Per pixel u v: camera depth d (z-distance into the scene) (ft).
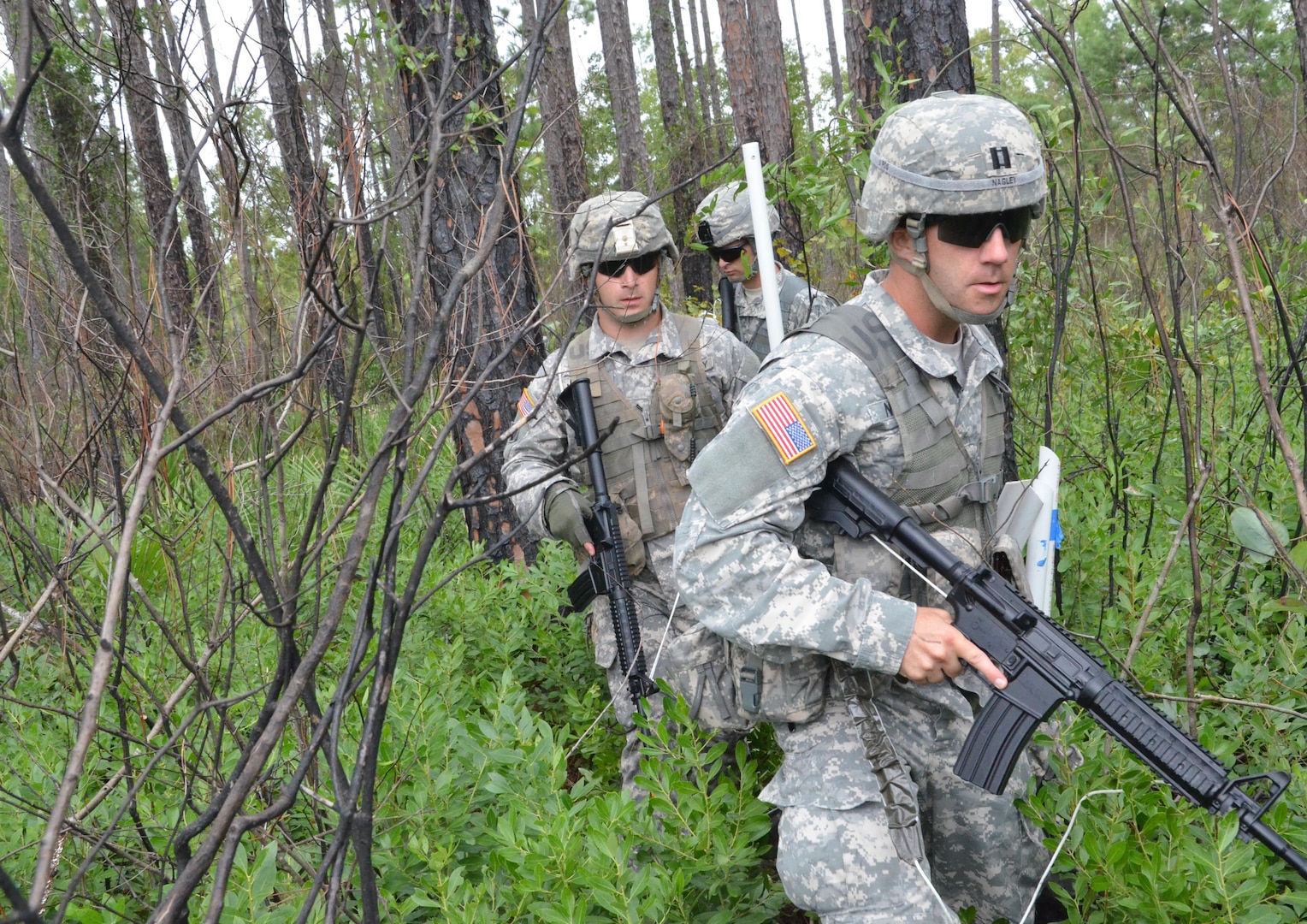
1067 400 14.82
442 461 16.11
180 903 3.93
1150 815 6.61
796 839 6.33
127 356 7.46
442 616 12.97
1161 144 10.32
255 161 7.22
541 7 5.25
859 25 12.34
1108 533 10.71
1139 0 6.74
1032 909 7.25
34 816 7.55
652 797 7.20
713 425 10.08
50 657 11.26
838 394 6.29
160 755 5.36
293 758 7.63
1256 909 5.82
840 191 11.87
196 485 12.24
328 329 5.04
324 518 10.87
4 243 8.70
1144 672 8.77
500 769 7.96
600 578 9.64
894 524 6.35
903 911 6.00
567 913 6.04
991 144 5.84
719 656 8.30
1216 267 10.49
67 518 8.66
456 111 5.30
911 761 6.89
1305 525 5.98
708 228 13.56
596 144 52.85
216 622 7.66
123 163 7.30
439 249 13.10
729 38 42.75
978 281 6.04
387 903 6.73
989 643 6.23
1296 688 8.52
